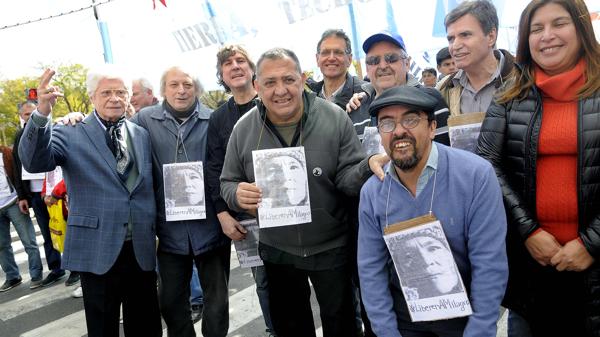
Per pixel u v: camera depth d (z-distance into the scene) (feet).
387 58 8.76
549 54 6.16
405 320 6.44
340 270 7.84
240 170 8.24
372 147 8.55
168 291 9.32
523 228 6.26
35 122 7.44
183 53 19.20
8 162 16.44
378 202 6.19
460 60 8.13
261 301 11.02
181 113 9.67
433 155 5.84
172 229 9.23
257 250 9.41
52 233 13.83
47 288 16.51
